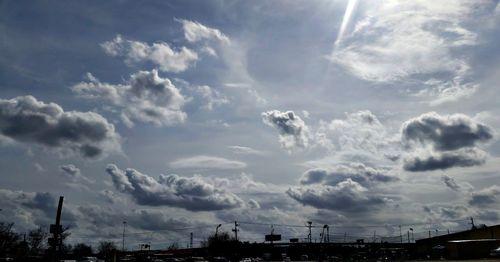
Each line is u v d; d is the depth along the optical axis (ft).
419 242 441.68
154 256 477.36
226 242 499.92
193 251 521.65
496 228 345.92
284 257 481.05
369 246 555.28
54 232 158.61
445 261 256.73
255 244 560.61
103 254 503.20
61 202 161.27
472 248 304.09
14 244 335.26
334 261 402.52
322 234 460.55
